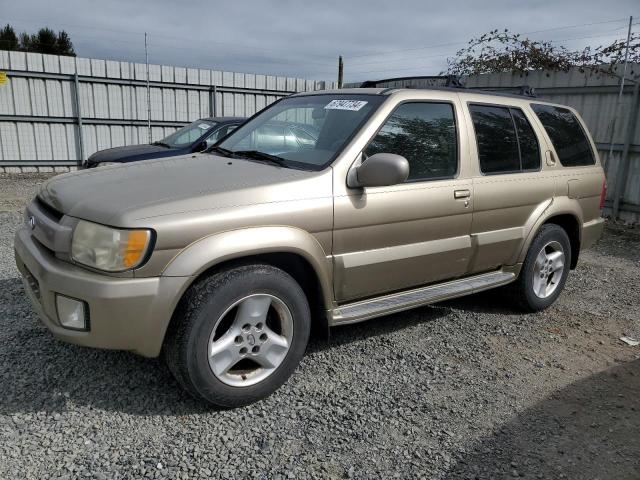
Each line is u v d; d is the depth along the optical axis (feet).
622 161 30.45
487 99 14.44
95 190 9.95
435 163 12.78
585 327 15.26
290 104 14.35
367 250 11.47
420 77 18.01
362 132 11.53
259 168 11.23
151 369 11.25
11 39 130.21
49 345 12.07
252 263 10.10
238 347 9.91
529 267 15.31
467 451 9.23
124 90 49.78
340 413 10.13
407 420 10.03
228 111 55.93
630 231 28.99
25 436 8.93
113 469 8.27
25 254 10.08
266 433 9.40
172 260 9.02
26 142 46.03
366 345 13.16
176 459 8.57
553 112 16.48
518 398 11.08
